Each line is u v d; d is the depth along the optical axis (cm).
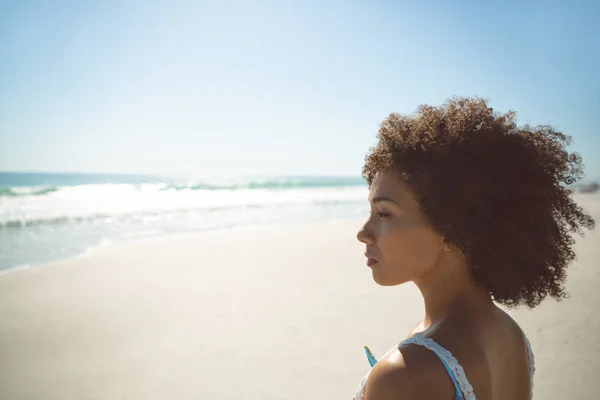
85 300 637
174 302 627
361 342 481
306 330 516
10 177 8681
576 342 424
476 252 85
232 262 893
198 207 2273
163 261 901
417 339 80
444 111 92
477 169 82
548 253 89
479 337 85
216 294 664
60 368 430
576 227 97
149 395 377
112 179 7962
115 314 577
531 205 85
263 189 4562
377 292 668
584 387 342
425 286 92
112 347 476
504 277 85
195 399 370
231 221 1742
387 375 75
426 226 86
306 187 5084
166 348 472
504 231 83
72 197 2827
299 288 695
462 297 88
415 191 85
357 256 967
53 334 513
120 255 959
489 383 83
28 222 1548
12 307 605
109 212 1916
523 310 519
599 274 682
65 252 1048
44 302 628
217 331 517
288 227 1525
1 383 398
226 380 401
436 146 84
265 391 381
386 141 91
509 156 85
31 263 929
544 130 96
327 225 1598
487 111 90
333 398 368
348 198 3284
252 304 616
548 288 93
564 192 94
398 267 90
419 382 74
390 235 89
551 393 336
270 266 859
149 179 7988
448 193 82
